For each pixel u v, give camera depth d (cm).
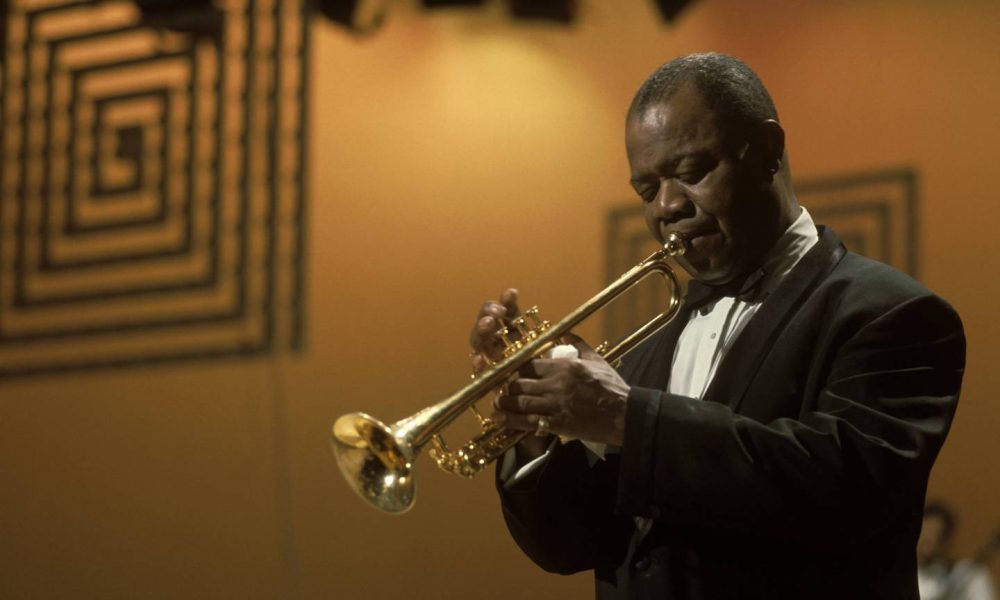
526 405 291
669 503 283
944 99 834
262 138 1001
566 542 323
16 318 1043
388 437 306
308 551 939
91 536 998
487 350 323
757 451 278
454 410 311
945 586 736
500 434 325
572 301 915
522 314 326
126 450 1001
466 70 980
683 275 887
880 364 290
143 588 977
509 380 313
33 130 1055
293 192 991
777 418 295
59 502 1010
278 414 968
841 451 275
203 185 1013
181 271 1008
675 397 289
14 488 1020
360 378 951
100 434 1009
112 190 1028
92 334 1023
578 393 289
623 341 334
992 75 823
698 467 280
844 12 875
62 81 1057
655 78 318
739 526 281
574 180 935
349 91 1000
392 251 965
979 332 796
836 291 304
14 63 1064
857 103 859
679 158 307
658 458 283
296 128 998
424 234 961
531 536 325
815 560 288
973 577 730
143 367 1008
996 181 809
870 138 852
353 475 314
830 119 866
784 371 297
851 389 288
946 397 291
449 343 938
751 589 287
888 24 860
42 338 1035
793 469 275
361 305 964
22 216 1039
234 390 980
